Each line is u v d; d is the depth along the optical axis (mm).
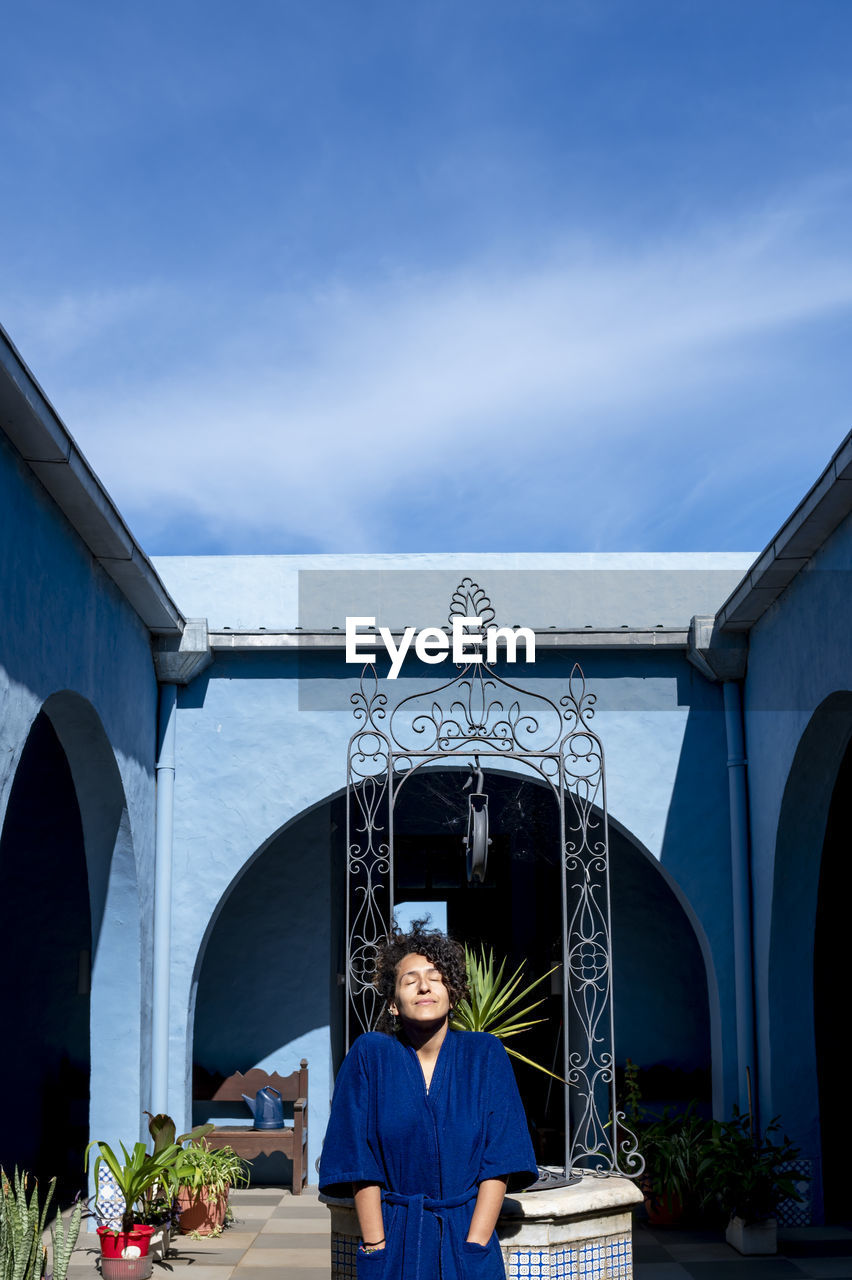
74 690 6871
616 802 9297
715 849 9242
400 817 13180
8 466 5684
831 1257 7594
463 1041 3641
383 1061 3562
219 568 11008
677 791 9320
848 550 6824
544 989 12500
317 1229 8500
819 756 7965
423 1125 3461
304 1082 10305
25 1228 5336
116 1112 8352
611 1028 6855
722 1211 8672
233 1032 10688
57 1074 10578
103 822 8273
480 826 6703
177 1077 8953
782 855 8477
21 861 10820
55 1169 10352
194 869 9211
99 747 7715
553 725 9375
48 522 6355
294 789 9320
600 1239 4996
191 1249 7906
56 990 10672
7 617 5656
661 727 9391
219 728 9406
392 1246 3371
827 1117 9477
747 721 9180
